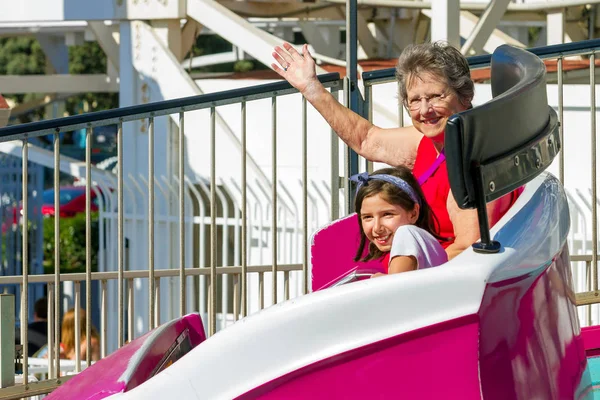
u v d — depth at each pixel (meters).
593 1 15.70
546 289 3.75
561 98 7.03
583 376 4.14
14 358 7.25
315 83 6.52
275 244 7.22
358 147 6.37
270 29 21.41
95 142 40.34
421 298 3.40
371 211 4.77
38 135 6.78
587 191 12.09
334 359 3.44
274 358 3.49
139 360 4.15
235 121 14.84
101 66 42.16
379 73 7.55
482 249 3.51
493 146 3.38
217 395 3.52
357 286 3.45
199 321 4.91
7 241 24.25
